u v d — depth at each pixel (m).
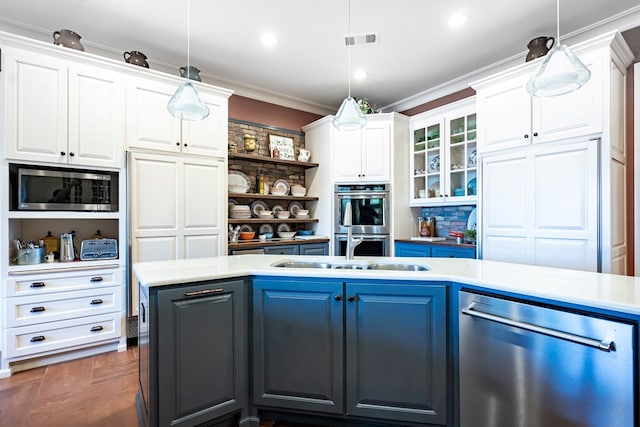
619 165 2.40
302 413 1.73
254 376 1.74
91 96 2.61
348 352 1.63
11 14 2.60
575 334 1.15
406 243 3.92
